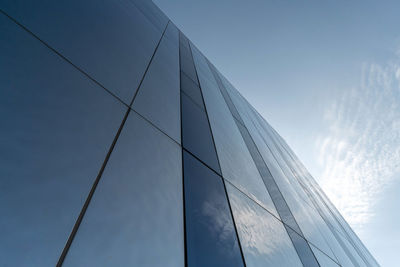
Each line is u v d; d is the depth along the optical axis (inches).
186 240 89.2
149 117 120.2
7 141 56.0
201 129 180.4
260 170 260.4
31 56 75.5
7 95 62.1
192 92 227.0
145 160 95.5
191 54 380.2
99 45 117.7
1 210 47.8
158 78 165.8
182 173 115.3
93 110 85.7
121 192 75.0
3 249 44.7
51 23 94.4
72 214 58.2
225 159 185.5
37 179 56.7
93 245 58.0
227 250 108.9
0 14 73.7
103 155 77.4
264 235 154.9
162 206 88.1
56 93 76.0
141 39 184.4
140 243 69.8
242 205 155.1
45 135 64.8
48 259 49.0
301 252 195.5
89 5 135.4
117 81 112.7
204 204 116.3
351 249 445.7
